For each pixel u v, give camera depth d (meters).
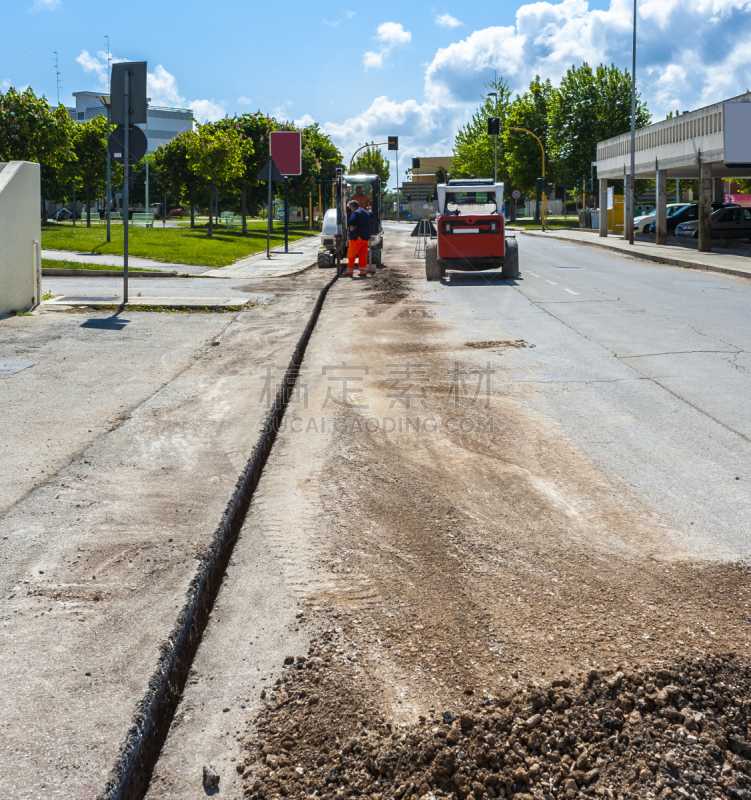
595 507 4.73
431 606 3.47
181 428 6.01
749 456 5.71
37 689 2.69
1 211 11.25
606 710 2.67
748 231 33.72
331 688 2.83
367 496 4.90
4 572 3.58
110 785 2.26
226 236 38.50
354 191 23.94
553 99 66.06
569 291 16.55
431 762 2.44
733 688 2.80
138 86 12.13
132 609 3.26
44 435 5.75
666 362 9.12
